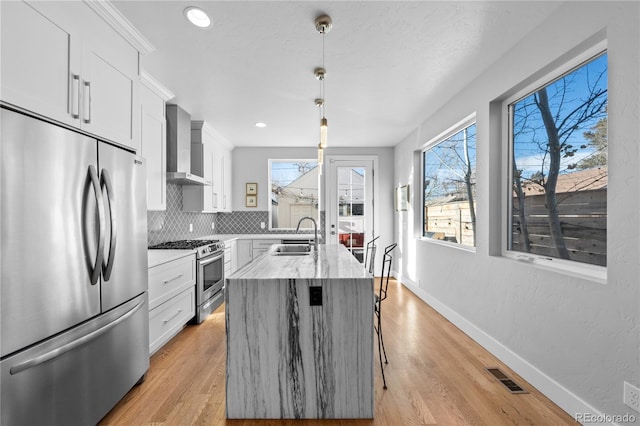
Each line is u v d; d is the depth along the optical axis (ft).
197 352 8.70
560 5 6.11
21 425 4.16
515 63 7.54
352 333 5.87
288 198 19.97
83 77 5.31
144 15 6.33
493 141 8.68
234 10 6.22
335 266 7.00
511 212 8.50
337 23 6.66
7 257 3.98
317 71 8.72
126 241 6.23
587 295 5.59
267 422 5.81
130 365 6.43
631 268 4.83
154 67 8.60
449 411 6.06
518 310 7.47
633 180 4.79
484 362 8.04
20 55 4.21
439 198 13.19
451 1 6.00
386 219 18.65
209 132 14.35
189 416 5.93
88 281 5.14
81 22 5.27
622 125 4.95
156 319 8.26
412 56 8.05
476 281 9.36
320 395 5.89
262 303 5.85
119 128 6.33
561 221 6.80
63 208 4.70
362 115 12.77
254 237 16.51
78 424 5.03
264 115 12.70
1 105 4.01
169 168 11.36
